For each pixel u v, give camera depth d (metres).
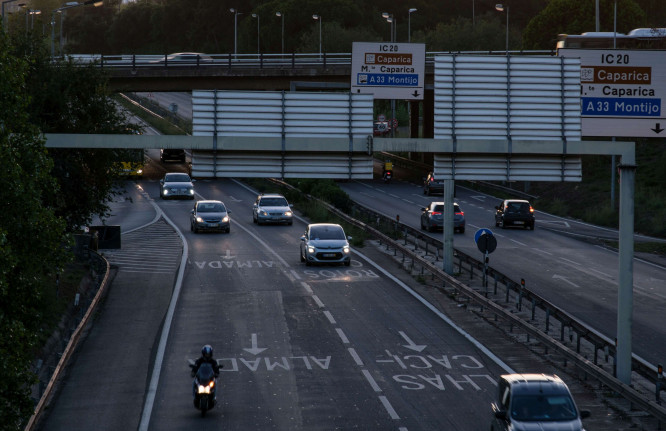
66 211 64.50
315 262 73.06
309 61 155.50
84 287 61.62
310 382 39.28
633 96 61.94
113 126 63.50
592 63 62.03
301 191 129.88
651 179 132.62
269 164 38.09
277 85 151.62
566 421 28.17
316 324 51.28
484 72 38.91
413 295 60.41
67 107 61.28
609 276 70.50
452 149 37.94
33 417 32.03
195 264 74.62
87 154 63.06
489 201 133.25
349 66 148.12
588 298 60.59
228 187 146.75
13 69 28.97
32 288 29.16
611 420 33.72
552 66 39.16
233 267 73.06
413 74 88.62
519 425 27.89
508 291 57.75
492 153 38.38
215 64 150.75
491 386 38.56
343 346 45.97
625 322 37.31
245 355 44.19
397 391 37.78
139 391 38.25
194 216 95.88
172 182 131.62
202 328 50.44
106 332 49.78
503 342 47.00
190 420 34.00
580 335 43.03
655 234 103.94
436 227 97.19
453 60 38.94
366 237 91.25
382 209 120.31
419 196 137.38
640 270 75.44
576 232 102.38
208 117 37.69
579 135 38.91
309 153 38.19
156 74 148.75
